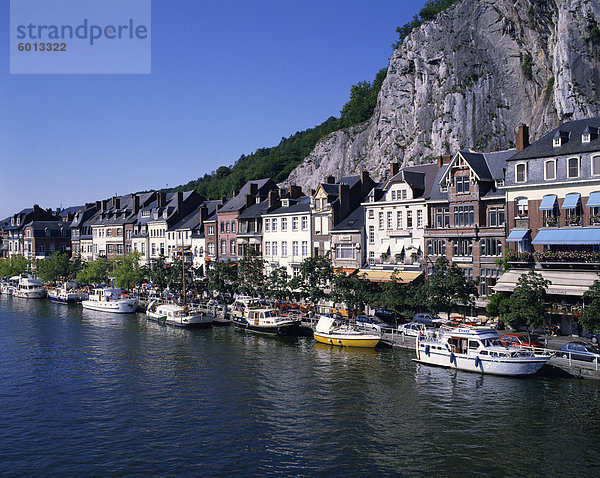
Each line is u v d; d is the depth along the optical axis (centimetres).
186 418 3497
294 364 4703
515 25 11319
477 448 2919
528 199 5291
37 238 13962
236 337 6062
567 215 5022
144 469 2792
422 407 3538
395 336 5194
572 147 5025
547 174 5175
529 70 11038
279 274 7312
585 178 4884
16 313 8456
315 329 5666
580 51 9181
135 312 8375
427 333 4731
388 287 5559
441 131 12162
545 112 10156
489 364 4122
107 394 4025
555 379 3956
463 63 12131
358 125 15438
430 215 6256
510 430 3122
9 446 3105
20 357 5228
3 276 13050
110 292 9044
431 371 4334
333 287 6662
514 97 11331
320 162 15888
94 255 13088
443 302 5250
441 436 3084
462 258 5816
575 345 4075
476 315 5712
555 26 10225
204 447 3047
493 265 5572
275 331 5991
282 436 3170
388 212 6744
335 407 3606
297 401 3753
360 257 6975
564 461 2745
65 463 2873
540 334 4931
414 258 6372
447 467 2728
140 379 4397
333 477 2662
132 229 11831
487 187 5784
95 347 5662
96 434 3262
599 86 8994
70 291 10019
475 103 11769
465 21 12288
